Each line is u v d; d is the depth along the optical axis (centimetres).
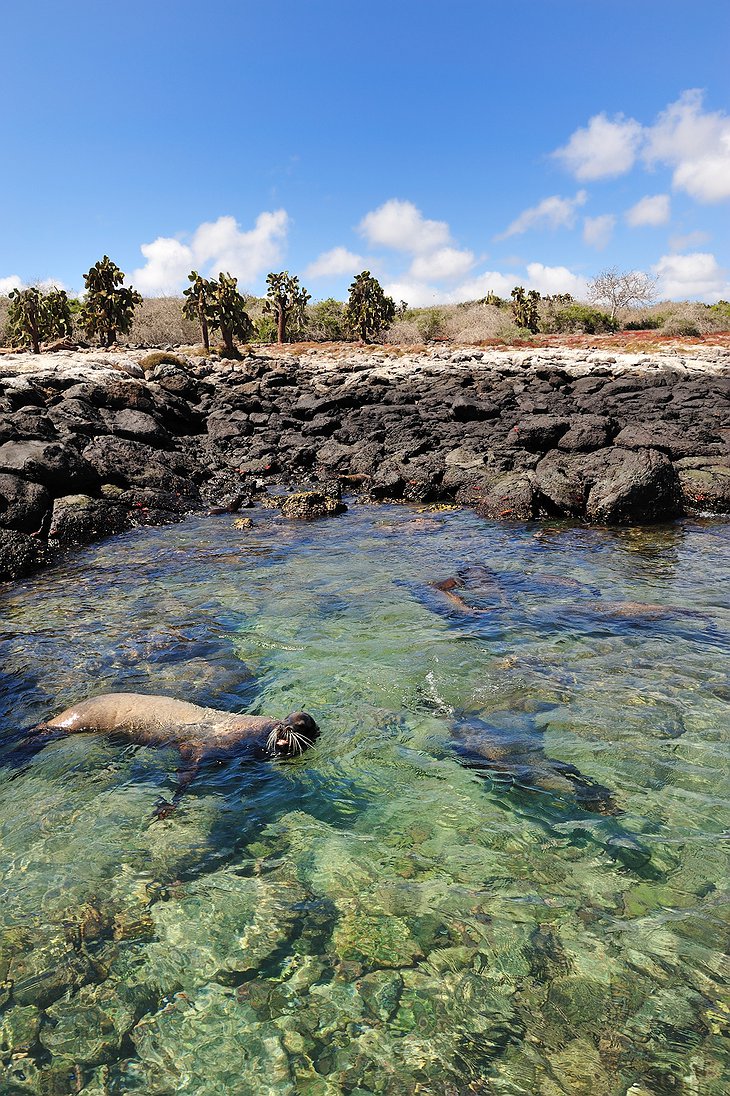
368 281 5381
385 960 353
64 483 1552
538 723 593
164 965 354
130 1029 319
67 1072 299
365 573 1090
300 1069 298
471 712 616
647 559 1172
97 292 4591
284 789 509
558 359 3725
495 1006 325
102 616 907
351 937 369
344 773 528
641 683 667
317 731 579
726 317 5725
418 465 2000
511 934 367
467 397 2542
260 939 369
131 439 2058
